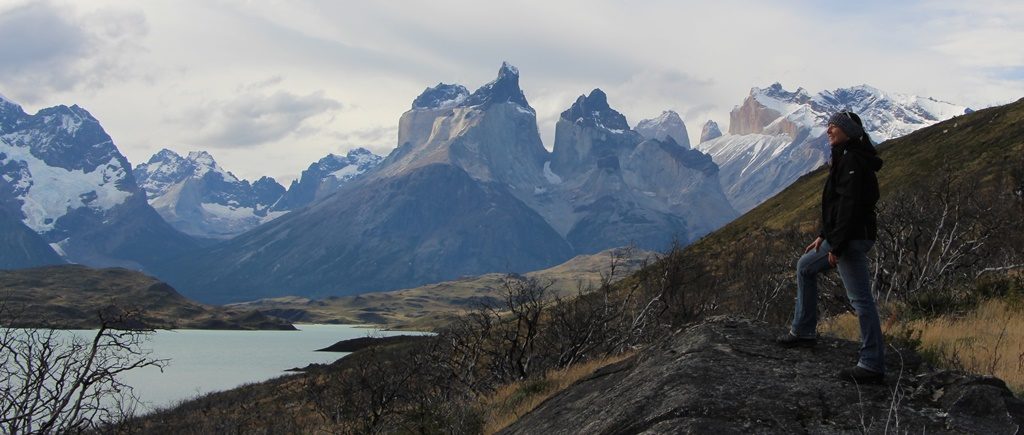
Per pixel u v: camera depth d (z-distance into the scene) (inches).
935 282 882.8
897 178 3425.2
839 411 241.0
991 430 225.8
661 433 233.0
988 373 358.6
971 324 533.6
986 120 3533.5
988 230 980.6
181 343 7475.4
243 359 5310.0
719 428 229.3
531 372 1040.2
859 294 265.9
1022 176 1425.9
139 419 1787.6
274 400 2124.8
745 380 266.1
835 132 274.2
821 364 281.1
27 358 530.3
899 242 969.5
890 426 229.6
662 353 327.3
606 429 262.5
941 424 230.1
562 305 1163.9
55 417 542.9
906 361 280.8
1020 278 652.1
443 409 655.8
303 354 5826.8
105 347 578.9
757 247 1803.6
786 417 237.0
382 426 972.6
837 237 268.2
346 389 1336.1
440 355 1139.9
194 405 2276.1
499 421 600.7
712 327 333.4
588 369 778.2
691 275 1413.6
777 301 1184.8
